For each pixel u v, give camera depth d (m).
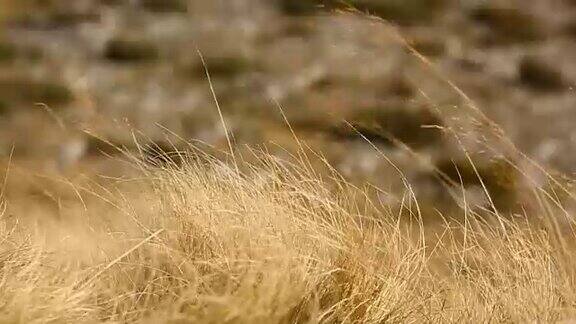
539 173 6.34
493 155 6.47
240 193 5.39
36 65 20.14
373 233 5.21
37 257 4.62
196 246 4.89
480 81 17.81
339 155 14.45
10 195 8.02
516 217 5.99
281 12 21.73
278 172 5.70
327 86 17.48
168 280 4.73
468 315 4.75
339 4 7.03
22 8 22.66
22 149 15.39
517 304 4.79
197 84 19.17
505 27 19.84
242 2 22.02
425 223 6.72
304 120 16.44
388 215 5.68
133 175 6.41
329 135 15.55
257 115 17.08
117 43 21.00
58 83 19.20
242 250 4.60
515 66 18.48
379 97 16.62
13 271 4.59
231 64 19.81
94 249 5.46
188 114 17.48
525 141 15.45
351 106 16.42
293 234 4.89
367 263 4.70
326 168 6.23
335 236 4.97
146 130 16.09
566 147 14.98
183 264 4.73
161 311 4.29
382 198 6.12
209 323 4.07
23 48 20.94
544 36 19.72
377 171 13.81
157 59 20.64
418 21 19.95
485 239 5.57
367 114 15.81
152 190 5.75
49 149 15.19
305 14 20.98
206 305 4.18
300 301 4.28
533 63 18.53
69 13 22.64
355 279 4.58
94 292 4.56
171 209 5.30
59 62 20.48
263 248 4.65
